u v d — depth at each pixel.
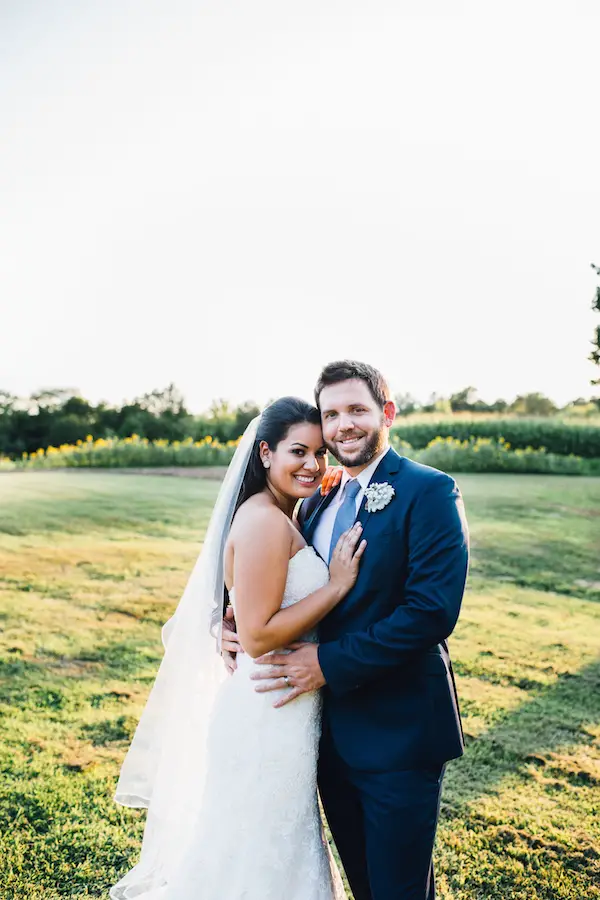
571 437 15.38
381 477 2.30
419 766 2.19
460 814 3.31
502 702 4.55
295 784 2.28
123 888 2.59
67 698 4.71
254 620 2.22
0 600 7.01
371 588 2.21
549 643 5.66
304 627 2.22
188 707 2.63
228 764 2.31
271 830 2.25
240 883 2.23
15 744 4.05
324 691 2.40
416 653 2.12
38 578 7.80
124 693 4.79
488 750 3.92
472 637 5.81
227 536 2.59
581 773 3.66
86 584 7.58
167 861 2.59
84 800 3.46
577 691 4.72
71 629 6.16
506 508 10.88
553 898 2.74
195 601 2.62
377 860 2.17
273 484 2.46
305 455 2.39
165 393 20.25
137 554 8.84
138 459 16.86
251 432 2.50
